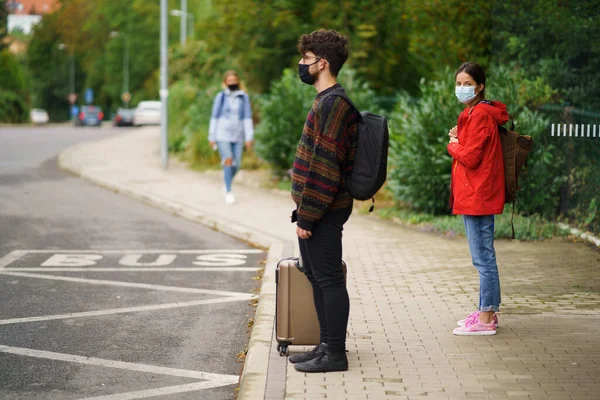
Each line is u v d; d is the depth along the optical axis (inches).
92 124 5546.3
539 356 428.1
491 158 456.8
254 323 499.8
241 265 743.1
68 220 1000.2
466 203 461.7
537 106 836.0
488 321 471.2
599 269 658.8
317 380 390.3
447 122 932.0
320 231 398.9
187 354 469.4
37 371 434.0
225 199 1106.7
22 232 909.8
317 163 384.8
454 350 439.8
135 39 7598.4
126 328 525.0
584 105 764.0
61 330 518.3
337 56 396.5
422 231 873.5
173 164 1739.7
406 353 434.9
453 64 1197.1
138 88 7672.2
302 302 424.8
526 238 788.0
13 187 1346.0
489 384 383.9
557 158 812.0
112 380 420.5
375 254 738.2
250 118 1086.4
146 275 695.7
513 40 832.9
